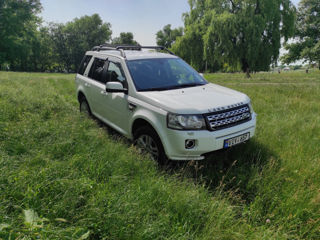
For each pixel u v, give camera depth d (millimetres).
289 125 5258
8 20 42469
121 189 2748
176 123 3160
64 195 2416
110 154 3590
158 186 2826
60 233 1889
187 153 3189
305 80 21188
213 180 3406
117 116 4367
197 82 4457
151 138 3541
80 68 6246
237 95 3848
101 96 4848
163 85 4113
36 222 1927
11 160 3098
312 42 40531
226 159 3895
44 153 3479
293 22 26188
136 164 3346
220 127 3289
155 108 3443
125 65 4281
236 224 2373
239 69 29156
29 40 50406
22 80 13695
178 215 2498
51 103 6395
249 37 25078
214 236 2215
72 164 3143
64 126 4488
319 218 2406
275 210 2625
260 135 4629
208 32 26859
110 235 2117
